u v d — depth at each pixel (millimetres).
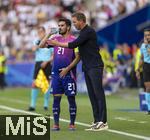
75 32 62375
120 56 73938
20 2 97562
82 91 69250
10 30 94438
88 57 31938
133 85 71812
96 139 28469
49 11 95562
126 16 77750
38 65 46219
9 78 86812
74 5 95812
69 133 30766
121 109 47781
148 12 78188
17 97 63812
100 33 77125
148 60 42906
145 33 42500
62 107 48031
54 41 31328
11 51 90875
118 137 29094
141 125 34781
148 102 43219
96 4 92625
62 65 31828
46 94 46438
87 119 38188
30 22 94000
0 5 98312
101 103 31984
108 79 71562
